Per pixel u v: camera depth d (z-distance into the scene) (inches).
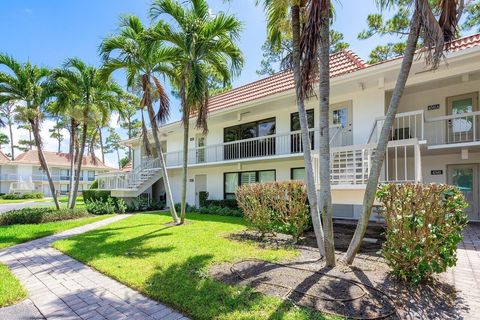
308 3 184.2
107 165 2050.9
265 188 298.7
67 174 1902.1
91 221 467.8
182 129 754.8
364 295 149.5
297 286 161.5
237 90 718.5
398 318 129.1
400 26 565.6
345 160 361.4
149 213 605.0
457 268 197.9
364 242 277.3
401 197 171.6
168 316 139.9
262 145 597.3
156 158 836.6
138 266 207.2
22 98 507.2
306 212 283.6
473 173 415.5
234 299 146.9
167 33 364.2
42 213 474.0
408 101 458.9
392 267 174.4
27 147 2191.2
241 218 482.3
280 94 479.5
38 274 203.0
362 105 448.5
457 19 198.5
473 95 405.1
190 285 168.6
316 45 182.4
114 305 152.5
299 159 533.6
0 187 1708.9
